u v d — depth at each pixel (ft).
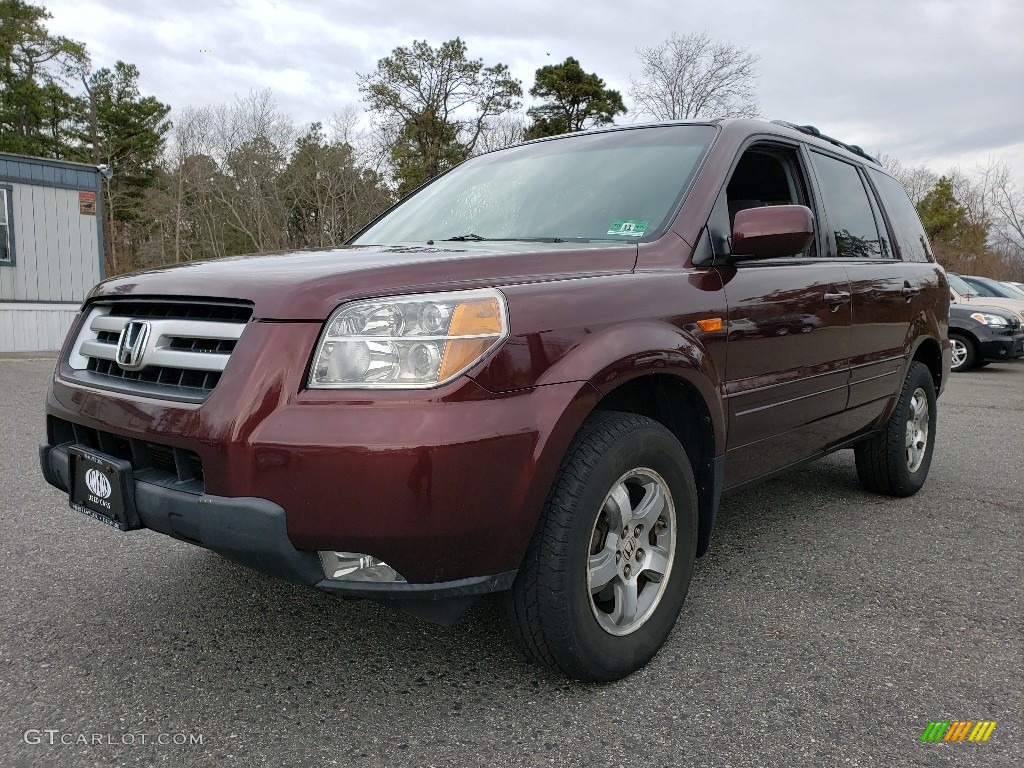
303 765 6.28
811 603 9.68
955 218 159.02
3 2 138.31
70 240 51.83
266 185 141.69
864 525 12.98
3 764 6.24
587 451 7.07
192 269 7.61
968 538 12.35
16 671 7.77
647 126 11.05
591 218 9.46
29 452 17.48
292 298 6.44
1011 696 7.48
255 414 6.23
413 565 6.26
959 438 21.40
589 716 7.03
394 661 8.05
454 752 6.47
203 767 6.24
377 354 6.20
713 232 9.09
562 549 6.88
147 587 9.92
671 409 8.67
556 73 134.21
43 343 51.01
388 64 136.05
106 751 6.44
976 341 41.37
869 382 12.30
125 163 154.40
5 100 136.46
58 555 11.02
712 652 8.31
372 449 5.98
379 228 11.43
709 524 8.90
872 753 6.52
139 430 6.86
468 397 6.25
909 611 9.47
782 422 10.06
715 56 104.27
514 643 7.33
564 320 7.00
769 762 6.37
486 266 7.02
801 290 10.17
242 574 10.37
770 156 10.98
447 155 138.92
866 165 13.96
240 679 7.65
